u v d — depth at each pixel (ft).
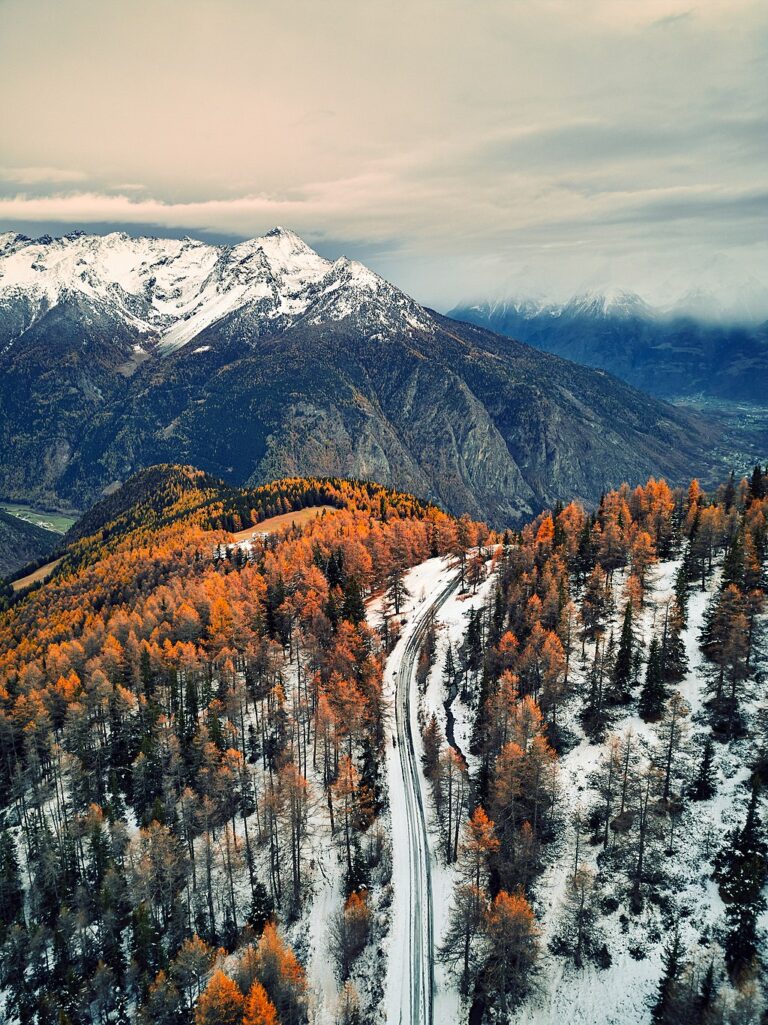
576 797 281.54
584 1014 215.51
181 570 599.98
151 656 413.18
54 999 263.49
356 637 388.16
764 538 395.55
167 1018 241.96
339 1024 230.27
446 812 294.66
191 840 299.58
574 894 233.35
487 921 227.61
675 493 553.64
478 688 364.79
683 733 290.35
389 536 545.44
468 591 492.54
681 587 363.15
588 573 440.86
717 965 213.25
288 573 495.41
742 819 249.34
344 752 334.03
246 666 410.11
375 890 270.67
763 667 305.12
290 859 294.46
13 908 302.04
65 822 335.47
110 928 276.41
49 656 460.55
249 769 335.26
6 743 377.50
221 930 279.08
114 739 376.89
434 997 230.68
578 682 343.05
